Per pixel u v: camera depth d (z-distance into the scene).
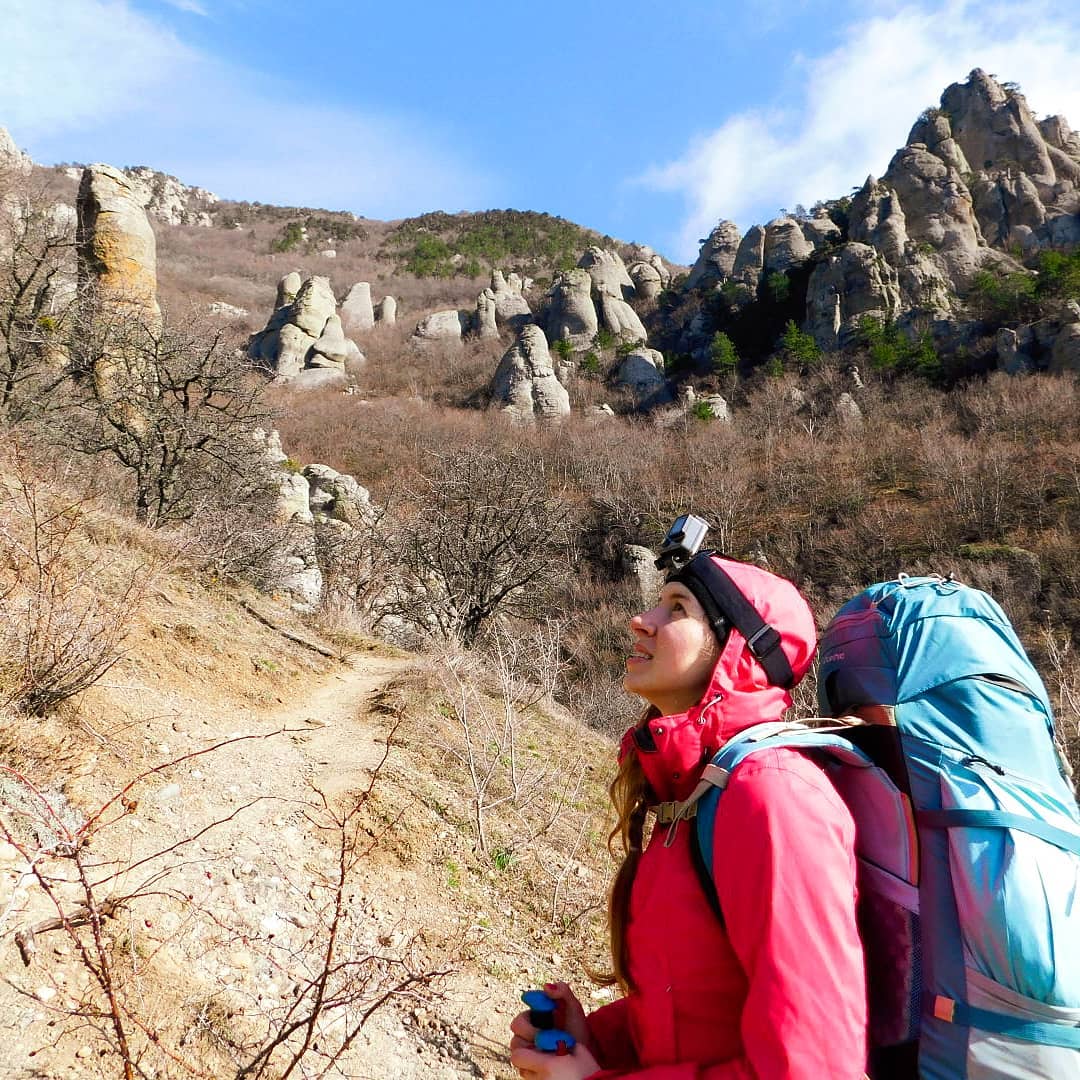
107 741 4.13
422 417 67.00
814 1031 1.10
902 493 46.22
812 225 87.88
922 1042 1.19
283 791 4.63
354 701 7.71
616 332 88.88
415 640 15.90
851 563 39.44
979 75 92.44
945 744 1.33
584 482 53.28
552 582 20.23
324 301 81.25
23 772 3.37
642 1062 1.37
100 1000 2.53
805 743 1.31
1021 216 82.94
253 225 145.12
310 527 19.28
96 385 15.89
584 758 8.54
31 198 18.92
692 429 62.31
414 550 18.92
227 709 6.00
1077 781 5.90
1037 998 1.13
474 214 149.25
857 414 58.41
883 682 1.44
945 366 62.56
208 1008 2.74
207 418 16.12
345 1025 3.04
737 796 1.26
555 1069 1.41
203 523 11.83
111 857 3.22
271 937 3.28
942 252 77.56
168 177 152.38
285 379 74.31
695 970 1.31
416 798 5.35
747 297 83.56
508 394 71.81
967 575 34.59
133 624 6.19
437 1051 3.20
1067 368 55.50
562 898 4.97
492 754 6.88
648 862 1.42
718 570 1.53
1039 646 27.30
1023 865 1.19
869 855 1.31
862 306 72.19
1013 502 41.16
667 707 1.58
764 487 50.72
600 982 1.83
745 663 1.46
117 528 8.69
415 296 119.12
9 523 5.15
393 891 4.17
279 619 10.86
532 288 116.12
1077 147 92.19
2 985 2.40
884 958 1.25
